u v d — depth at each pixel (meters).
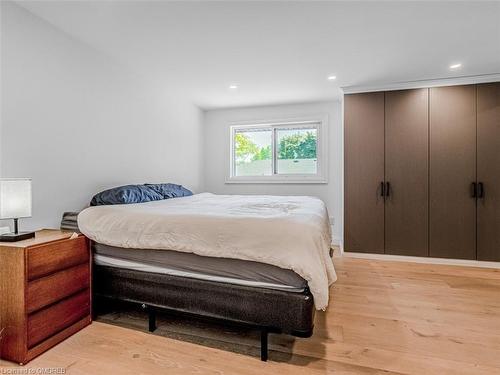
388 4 1.81
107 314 1.94
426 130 3.22
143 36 2.22
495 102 3.02
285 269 1.43
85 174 2.33
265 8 1.86
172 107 3.58
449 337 1.67
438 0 1.77
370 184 3.41
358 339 1.65
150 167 3.16
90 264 1.80
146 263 1.75
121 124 2.73
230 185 4.45
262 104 4.16
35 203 1.94
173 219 1.67
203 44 2.35
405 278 2.69
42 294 1.48
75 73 2.24
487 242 3.07
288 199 2.84
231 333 1.71
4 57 1.76
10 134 1.79
